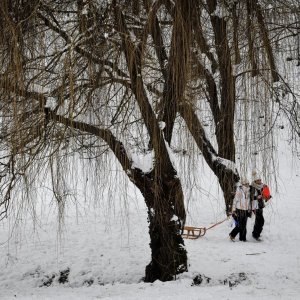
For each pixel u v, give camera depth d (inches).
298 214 1009.5
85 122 496.7
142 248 779.4
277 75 553.0
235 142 565.6
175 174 530.0
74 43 458.9
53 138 487.8
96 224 926.4
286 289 473.1
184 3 504.7
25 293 545.6
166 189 533.3
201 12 552.7
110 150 543.8
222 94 565.6
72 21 491.8
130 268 676.1
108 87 510.0
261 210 814.5
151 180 522.6
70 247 784.9
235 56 549.3
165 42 578.2
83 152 538.6
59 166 492.7
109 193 550.9
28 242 808.9
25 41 474.0
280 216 998.4
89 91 487.5
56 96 477.1
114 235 858.1
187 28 501.7
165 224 543.2
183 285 498.3
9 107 477.1
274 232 871.1
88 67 482.0
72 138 506.3
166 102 524.7
